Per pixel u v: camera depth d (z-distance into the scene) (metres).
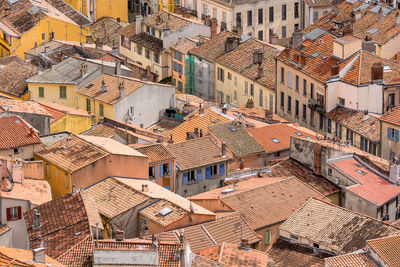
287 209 132.38
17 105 157.62
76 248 105.94
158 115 183.50
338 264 111.94
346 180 143.12
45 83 185.88
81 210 115.56
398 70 178.12
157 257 100.94
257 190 135.50
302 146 150.00
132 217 122.19
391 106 173.38
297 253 121.38
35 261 95.25
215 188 149.88
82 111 171.12
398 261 110.50
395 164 141.75
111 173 131.38
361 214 124.31
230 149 156.00
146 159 134.88
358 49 183.00
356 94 175.12
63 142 137.00
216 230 121.75
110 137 157.50
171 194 130.38
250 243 122.88
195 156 148.88
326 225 123.56
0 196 116.44
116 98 178.38
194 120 170.75
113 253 100.62
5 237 114.62
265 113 182.12
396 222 126.75
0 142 132.38
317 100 182.12
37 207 118.19
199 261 108.50
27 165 127.44
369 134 167.00
